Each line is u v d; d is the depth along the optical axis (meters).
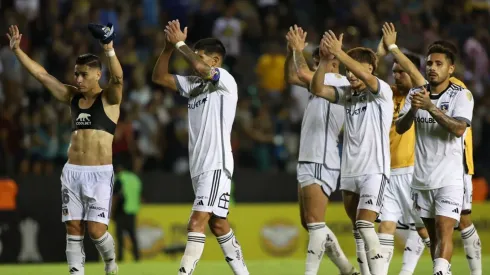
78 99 29.11
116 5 67.12
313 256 30.80
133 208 51.16
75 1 65.69
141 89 60.47
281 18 68.62
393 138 32.47
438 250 27.66
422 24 72.19
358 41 62.03
